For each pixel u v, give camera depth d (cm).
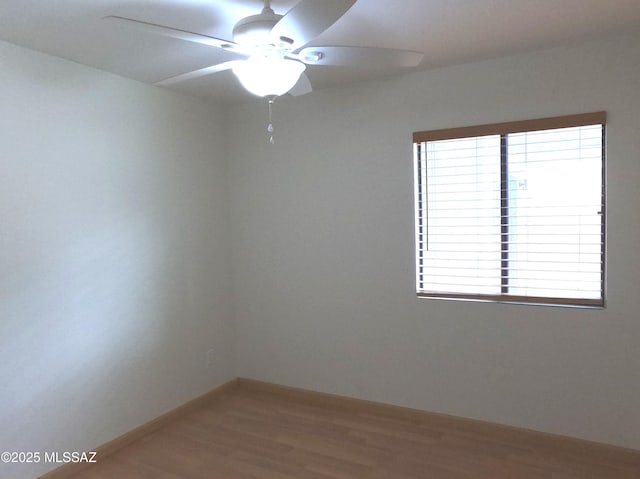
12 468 225
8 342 223
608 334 248
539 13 205
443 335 289
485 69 268
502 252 273
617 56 238
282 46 169
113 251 273
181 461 260
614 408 249
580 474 237
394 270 301
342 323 321
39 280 236
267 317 351
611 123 241
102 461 261
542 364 264
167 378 309
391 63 193
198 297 333
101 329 267
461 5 194
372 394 314
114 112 273
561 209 260
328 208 321
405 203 294
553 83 252
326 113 317
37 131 234
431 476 239
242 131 351
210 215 344
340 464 252
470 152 280
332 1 134
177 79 207
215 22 203
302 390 339
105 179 268
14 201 225
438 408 293
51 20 199
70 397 251
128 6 187
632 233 240
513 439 271
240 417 313
